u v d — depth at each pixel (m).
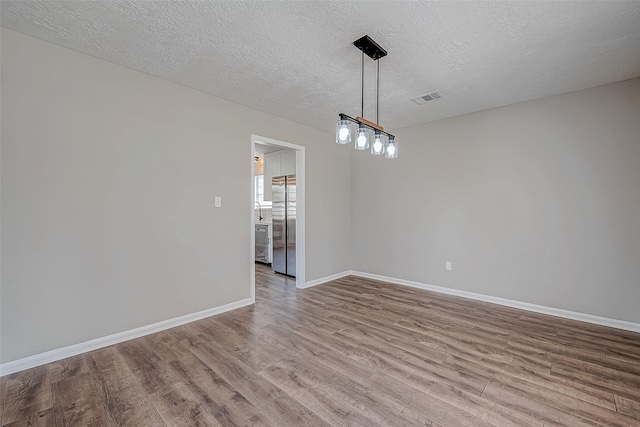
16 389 1.85
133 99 2.59
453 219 3.88
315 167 4.40
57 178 2.22
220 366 2.12
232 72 2.63
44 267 2.17
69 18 1.89
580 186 3.00
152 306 2.71
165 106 2.79
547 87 2.92
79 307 2.32
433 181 4.07
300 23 1.93
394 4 1.73
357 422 1.57
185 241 2.94
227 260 3.28
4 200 2.01
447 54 2.29
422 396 1.79
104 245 2.44
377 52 2.22
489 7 1.75
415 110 3.60
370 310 3.30
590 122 2.94
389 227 4.57
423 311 3.26
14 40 2.04
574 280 3.03
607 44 2.14
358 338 2.58
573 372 2.05
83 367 2.11
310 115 3.79
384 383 1.92
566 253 3.08
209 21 1.91
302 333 2.69
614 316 2.83
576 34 2.02
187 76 2.71
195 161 3.01
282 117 3.86
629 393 1.82
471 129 3.71
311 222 4.35
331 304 3.51
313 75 2.67
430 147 4.09
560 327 2.82
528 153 3.30
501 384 1.91
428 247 4.13
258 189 6.96
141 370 2.07
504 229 3.47
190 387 1.87
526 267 3.32
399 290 4.11
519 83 2.82
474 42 2.12
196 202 3.02
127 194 2.56
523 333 2.69
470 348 2.40
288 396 1.79
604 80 2.76
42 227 2.16
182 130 2.91
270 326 2.85
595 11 1.78
